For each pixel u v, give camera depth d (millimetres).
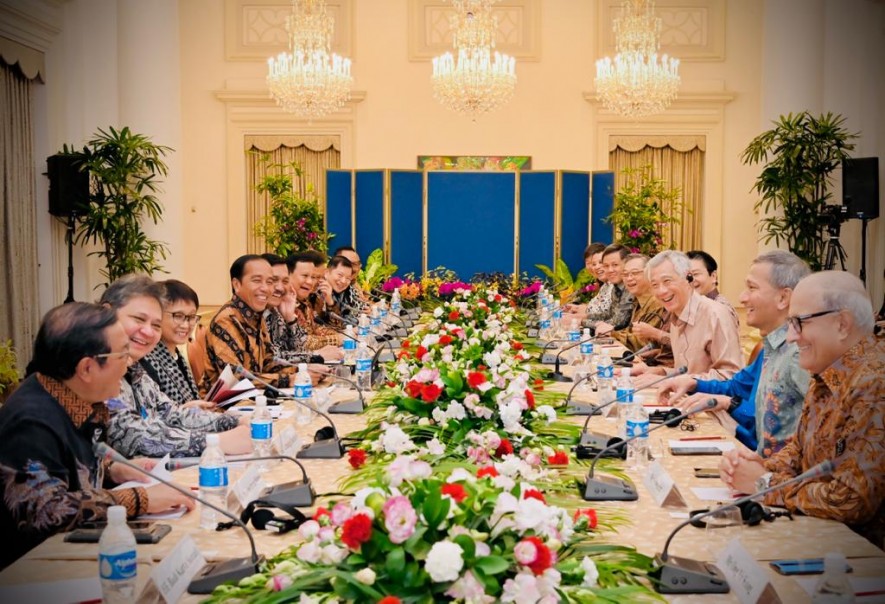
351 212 12281
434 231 12211
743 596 1873
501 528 1638
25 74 8359
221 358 4672
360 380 4570
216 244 12984
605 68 11281
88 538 2229
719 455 3115
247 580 1812
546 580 1577
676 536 2268
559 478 2768
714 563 2043
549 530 1668
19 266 8414
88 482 2525
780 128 10656
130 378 3377
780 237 11422
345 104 12922
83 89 9711
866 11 10820
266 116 12883
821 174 10625
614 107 11945
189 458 3049
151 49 11227
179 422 3406
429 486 1679
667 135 12852
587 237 12219
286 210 11734
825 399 2596
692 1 12797
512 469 2150
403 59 12891
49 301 8906
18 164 8383
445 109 12906
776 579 1975
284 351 5629
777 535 2266
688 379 3975
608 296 7613
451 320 6309
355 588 1563
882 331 2977
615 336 6750
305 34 11133
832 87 11039
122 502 2355
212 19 12852
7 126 8188
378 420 3297
